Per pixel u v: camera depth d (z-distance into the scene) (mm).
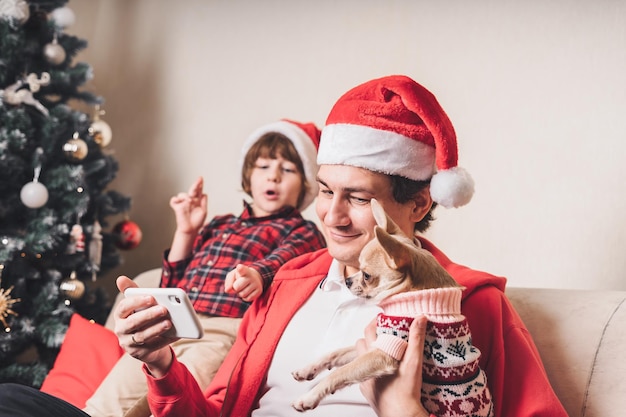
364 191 1298
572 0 2236
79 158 2801
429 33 2525
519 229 2289
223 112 3088
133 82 3354
